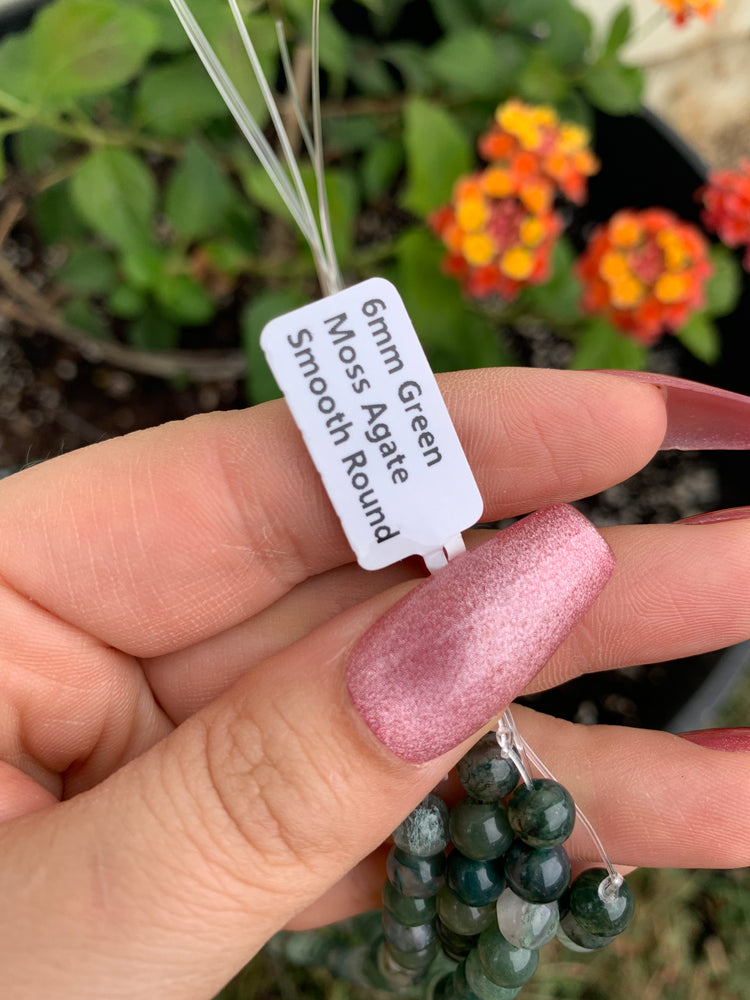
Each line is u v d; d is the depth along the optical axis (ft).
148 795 0.22
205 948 0.22
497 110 0.51
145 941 0.21
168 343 0.54
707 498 0.56
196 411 0.58
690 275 0.41
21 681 0.29
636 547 0.31
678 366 0.58
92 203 0.42
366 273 0.54
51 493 0.28
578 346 0.52
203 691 0.33
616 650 0.32
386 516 0.25
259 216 0.58
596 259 0.43
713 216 0.45
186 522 0.29
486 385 0.29
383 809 0.22
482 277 0.43
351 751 0.21
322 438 0.24
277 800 0.22
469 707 0.21
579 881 0.26
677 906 0.52
